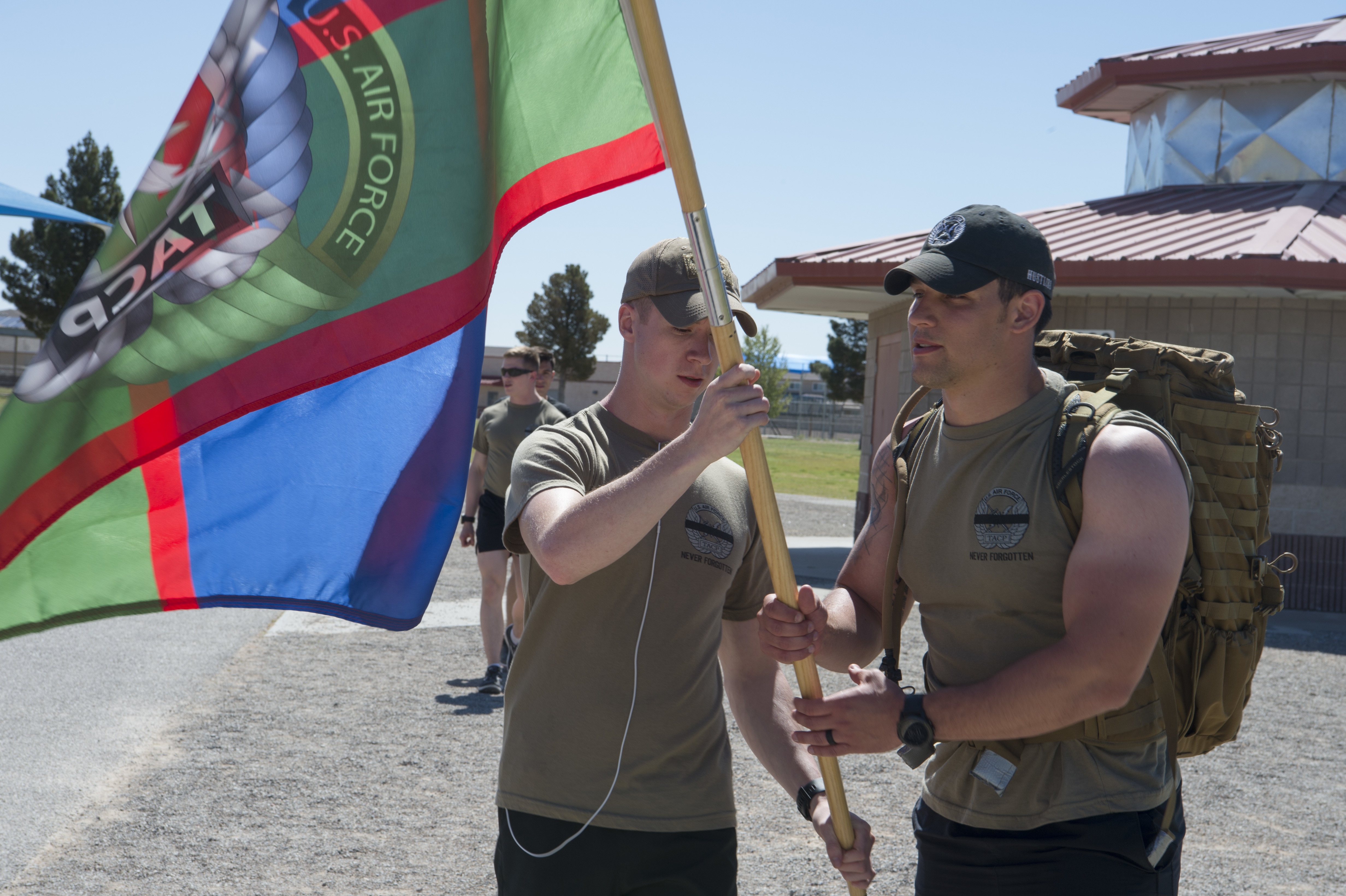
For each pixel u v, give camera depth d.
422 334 2.20
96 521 2.16
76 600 2.15
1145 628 1.92
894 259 12.51
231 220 2.09
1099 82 15.02
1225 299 11.54
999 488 2.15
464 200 2.23
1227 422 2.26
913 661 7.98
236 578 2.28
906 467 2.41
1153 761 2.14
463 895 3.86
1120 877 2.08
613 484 2.06
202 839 4.28
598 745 2.28
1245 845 4.58
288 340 2.12
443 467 2.42
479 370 2.42
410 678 7.05
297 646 7.87
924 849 2.33
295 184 2.14
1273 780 5.50
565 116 2.52
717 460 2.26
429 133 2.22
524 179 2.50
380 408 2.38
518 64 2.49
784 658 2.19
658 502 2.02
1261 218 12.02
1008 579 2.12
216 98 2.08
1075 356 2.41
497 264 2.46
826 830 2.37
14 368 55.41
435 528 2.43
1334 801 5.20
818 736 2.12
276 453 2.31
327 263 2.15
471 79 2.25
